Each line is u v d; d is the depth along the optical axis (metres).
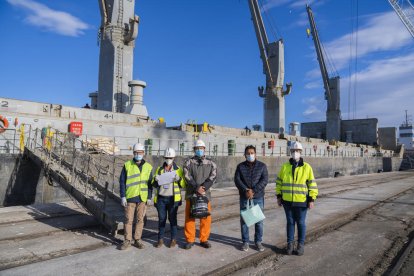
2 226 8.12
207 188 6.17
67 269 5.14
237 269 5.42
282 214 10.61
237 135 29.48
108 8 26.72
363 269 5.46
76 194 9.18
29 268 5.18
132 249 6.26
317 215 10.40
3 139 13.33
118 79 26.08
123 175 6.48
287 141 36.28
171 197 6.46
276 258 5.98
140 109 24.28
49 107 17.91
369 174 49.69
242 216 6.16
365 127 66.38
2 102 16.30
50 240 6.97
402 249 6.73
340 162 42.28
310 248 6.64
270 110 45.72
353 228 8.66
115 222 7.00
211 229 8.09
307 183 6.14
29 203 12.80
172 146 21.89
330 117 63.56
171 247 6.40
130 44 26.94
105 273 5.00
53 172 10.89
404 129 97.62
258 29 46.41
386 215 10.75
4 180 12.24
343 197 15.65
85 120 17.56
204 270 5.17
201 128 25.75
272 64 45.91
